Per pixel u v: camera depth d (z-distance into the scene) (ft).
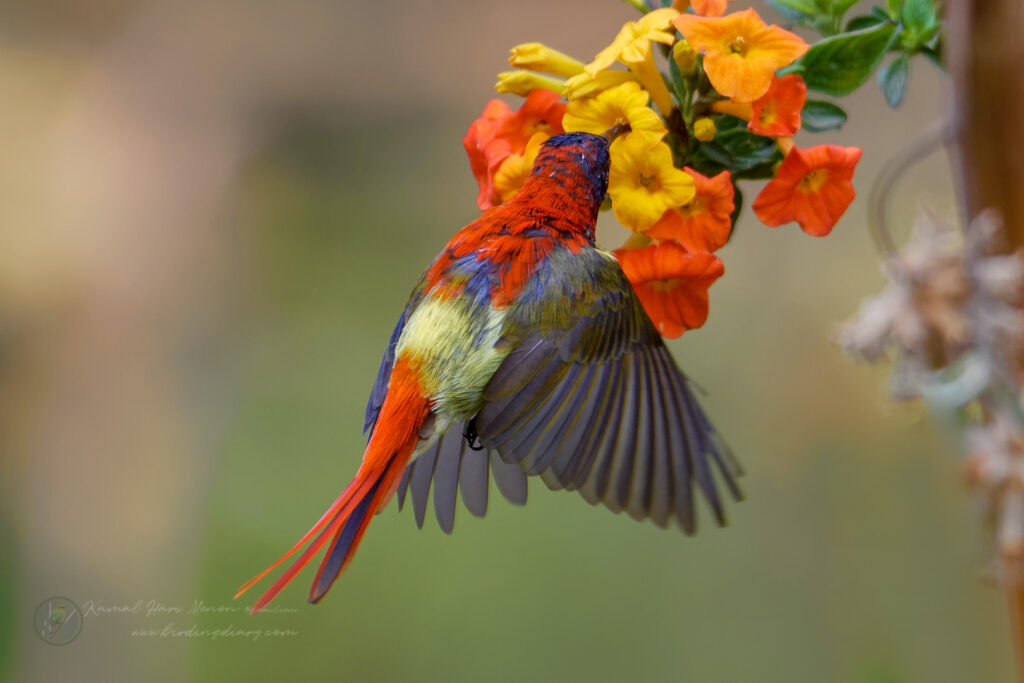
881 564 36.17
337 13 52.16
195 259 49.80
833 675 35.37
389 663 38.17
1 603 42.32
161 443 45.55
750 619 37.14
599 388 15.08
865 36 14.52
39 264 47.32
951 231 13.96
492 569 39.04
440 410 15.60
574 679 37.22
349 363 47.60
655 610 37.73
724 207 13.51
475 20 54.13
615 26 54.49
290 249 51.11
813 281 41.47
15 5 48.85
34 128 48.93
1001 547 13.08
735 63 12.79
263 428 46.16
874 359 14.35
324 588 14.51
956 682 32.81
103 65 49.93
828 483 38.40
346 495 15.15
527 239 15.51
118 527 43.88
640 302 14.53
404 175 53.21
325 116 52.75
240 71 51.67
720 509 14.67
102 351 47.19
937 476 35.99
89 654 41.42
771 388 40.91
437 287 16.02
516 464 15.52
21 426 45.32
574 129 14.89
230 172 51.31
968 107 12.59
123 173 49.32
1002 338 13.20
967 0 12.44
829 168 13.78
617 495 14.79
